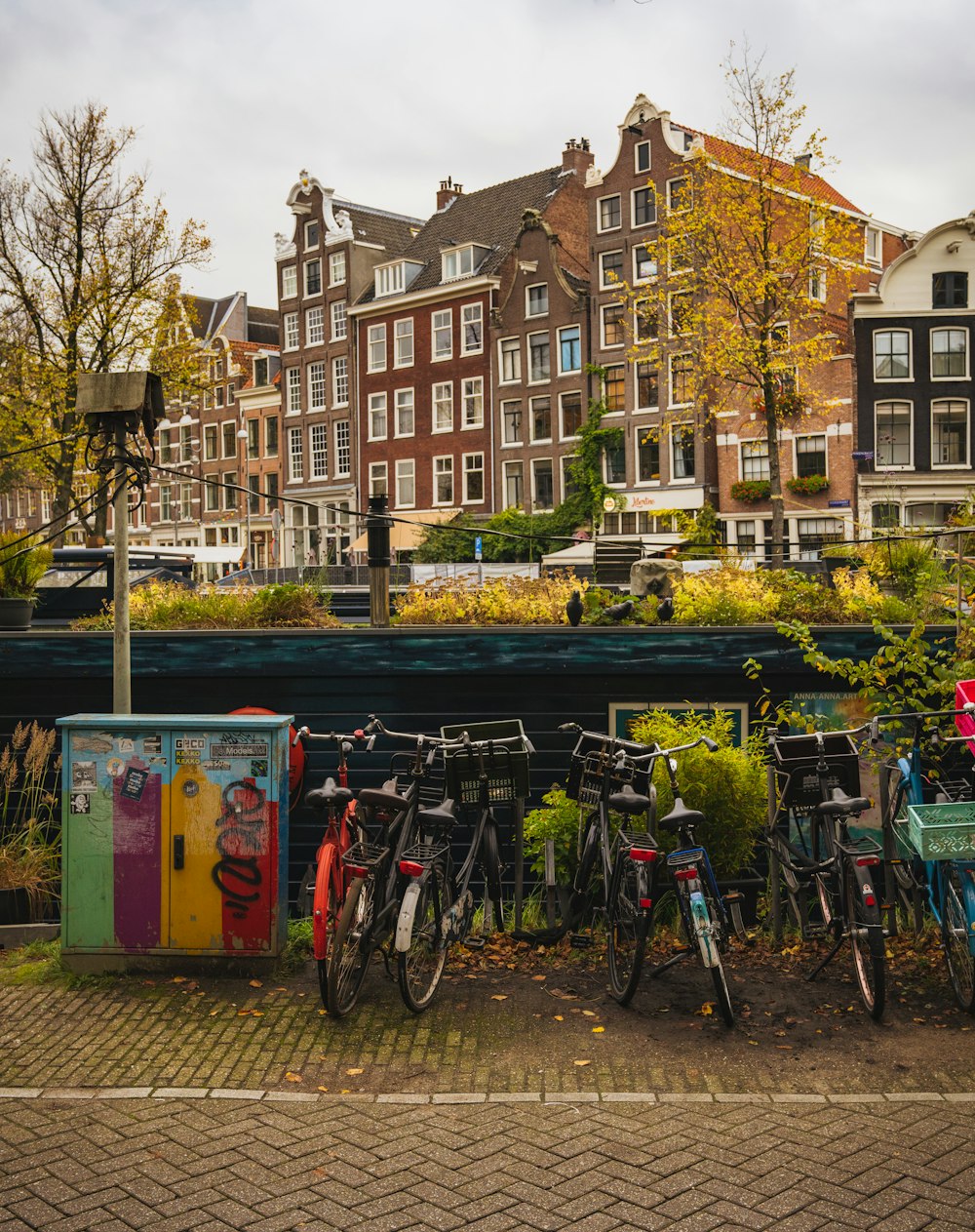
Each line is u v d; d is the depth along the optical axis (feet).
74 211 83.82
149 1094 15.64
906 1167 13.32
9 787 26.43
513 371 149.79
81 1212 12.51
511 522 141.59
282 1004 19.20
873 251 148.66
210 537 203.00
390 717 26.99
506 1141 14.15
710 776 22.98
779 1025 18.06
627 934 19.38
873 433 122.31
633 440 135.74
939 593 27.91
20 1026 18.29
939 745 21.65
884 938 20.02
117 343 85.81
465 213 169.07
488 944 22.18
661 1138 14.17
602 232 137.80
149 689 27.40
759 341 84.69
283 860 21.03
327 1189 12.99
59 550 43.06
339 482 175.32
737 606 29.25
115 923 20.75
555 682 26.76
